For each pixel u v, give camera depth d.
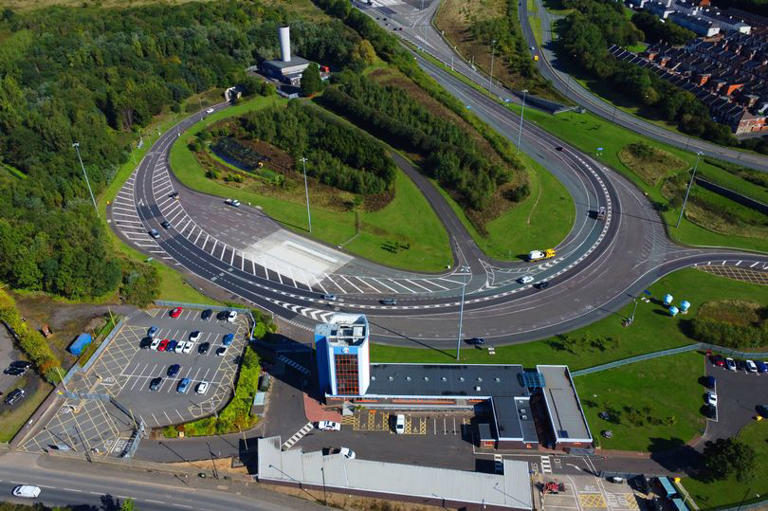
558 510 104.56
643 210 195.75
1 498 107.25
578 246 178.62
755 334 140.25
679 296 157.38
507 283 163.25
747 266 169.50
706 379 131.25
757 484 108.88
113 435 118.75
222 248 176.75
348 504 106.44
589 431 115.50
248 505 105.94
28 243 157.62
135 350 138.88
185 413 122.81
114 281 154.38
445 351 139.88
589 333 144.25
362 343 115.56
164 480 110.31
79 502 106.31
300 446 116.88
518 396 123.00
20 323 137.25
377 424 121.94
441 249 177.62
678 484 108.81
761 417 122.50
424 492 105.19
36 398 126.31
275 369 134.12
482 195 194.38
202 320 148.00
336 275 165.88
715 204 199.25
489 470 111.81
